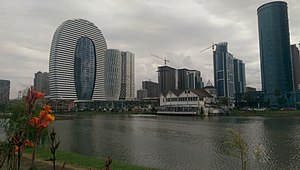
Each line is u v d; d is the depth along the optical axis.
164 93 93.75
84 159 14.98
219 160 18.92
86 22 186.62
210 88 105.25
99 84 193.50
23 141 3.27
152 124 50.31
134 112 113.75
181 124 49.22
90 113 113.38
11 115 13.70
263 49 183.00
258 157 10.62
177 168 17.02
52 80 171.00
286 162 18.22
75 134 35.47
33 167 3.26
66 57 174.75
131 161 19.00
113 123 55.34
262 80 186.38
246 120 59.78
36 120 3.15
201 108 81.31
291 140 27.83
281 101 150.38
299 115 75.94
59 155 15.77
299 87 171.62
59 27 175.75
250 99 150.50
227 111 87.38
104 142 27.98
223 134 33.12
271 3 177.12
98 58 193.12
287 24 176.00
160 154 21.28
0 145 3.46
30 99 3.22
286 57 172.62
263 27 182.62
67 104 136.25
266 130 37.44
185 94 85.50
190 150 22.83
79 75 181.75
